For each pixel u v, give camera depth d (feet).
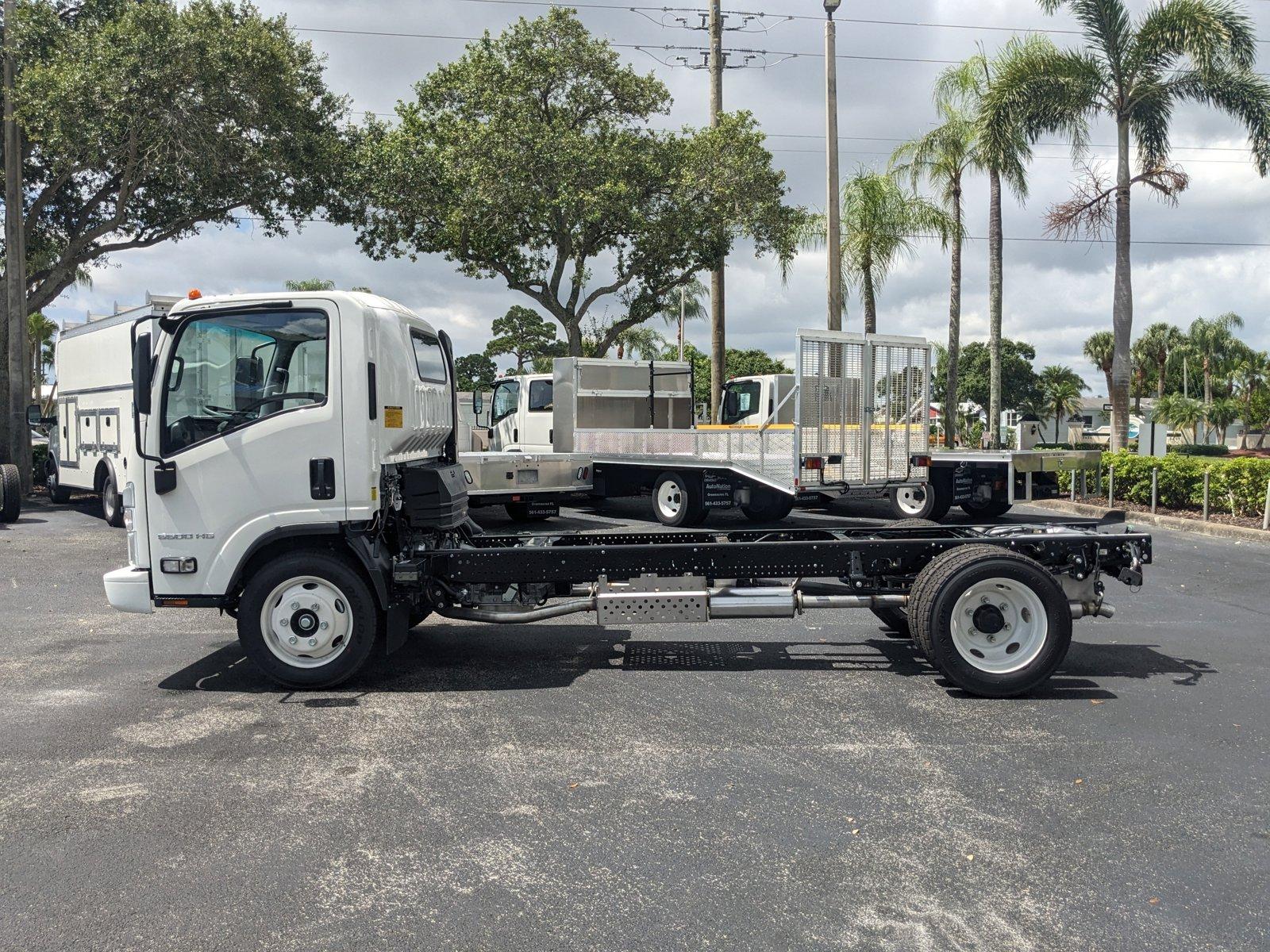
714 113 78.79
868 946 10.36
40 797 14.52
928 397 43.60
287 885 11.78
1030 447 48.88
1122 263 64.59
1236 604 29.01
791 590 21.67
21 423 69.21
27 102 64.80
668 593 21.42
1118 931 10.64
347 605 19.92
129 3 64.59
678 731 17.46
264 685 20.71
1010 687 19.31
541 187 70.64
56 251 83.46
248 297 19.71
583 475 49.42
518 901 11.35
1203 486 48.93
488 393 67.36
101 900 11.44
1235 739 16.88
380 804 14.19
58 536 46.14
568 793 14.56
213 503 19.74
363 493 19.61
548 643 24.38
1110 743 16.70
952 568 19.51
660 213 74.59
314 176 73.46
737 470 44.21
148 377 19.54
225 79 65.00
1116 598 29.81
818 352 40.37
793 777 15.15
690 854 12.55
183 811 13.99
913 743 16.72
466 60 74.79
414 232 76.89
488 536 24.43
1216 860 12.32
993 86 66.59
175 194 74.69
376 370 19.93
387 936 10.61
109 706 19.21
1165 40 61.62
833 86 64.59
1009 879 11.83
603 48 73.82
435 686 20.53
